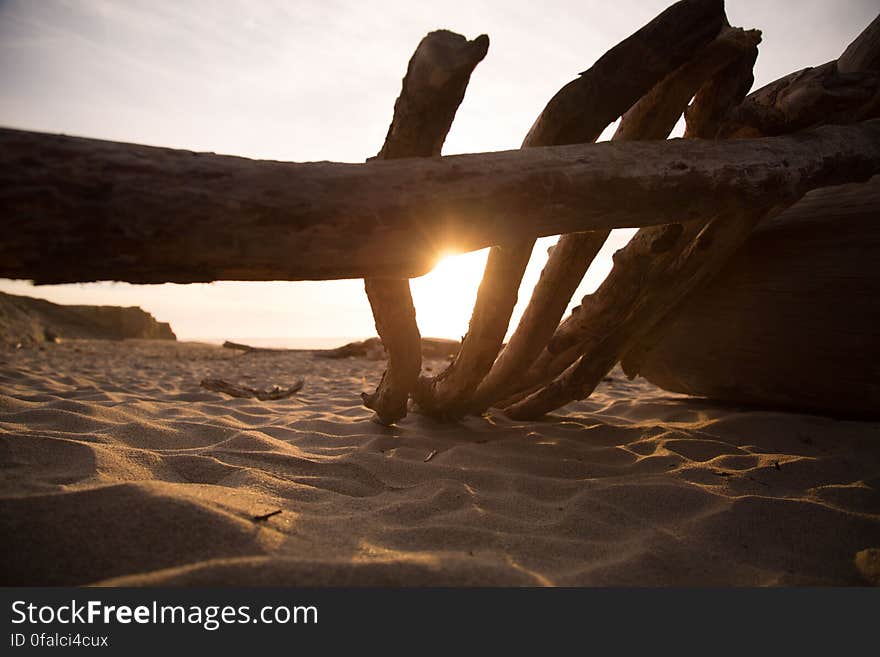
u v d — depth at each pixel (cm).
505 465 266
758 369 346
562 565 161
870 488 230
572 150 160
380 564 140
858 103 202
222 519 155
